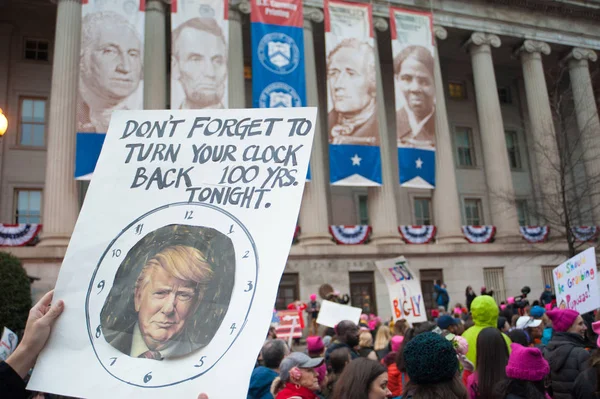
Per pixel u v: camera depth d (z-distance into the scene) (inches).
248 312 105.1
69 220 906.1
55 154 924.6
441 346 126.7
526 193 1451.8
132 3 958.4
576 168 1295.5
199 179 123.6
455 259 1129.4
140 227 120.3
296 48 1027.9
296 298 999.6
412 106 1103.0
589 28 1395.2
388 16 1179.9
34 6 1134.4
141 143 130.0
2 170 1090.7
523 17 1328.7
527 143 1482.5
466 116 1466.5
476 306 247.4
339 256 1040.2
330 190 1272.1
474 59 1284.4
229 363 101.2
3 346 279.3
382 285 1059.9
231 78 1053.8
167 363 105.0
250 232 113.8
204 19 982.4
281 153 122.1
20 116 1133.1
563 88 1491.1
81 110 896.9
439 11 1241.4
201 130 129.5
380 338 402.0
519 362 162.1
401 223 1312.7
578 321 232.8
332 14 1075.9
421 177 1087.6
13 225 927.0
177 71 950.4
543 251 1168.2
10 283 658.2
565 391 214.5
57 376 107.5
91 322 112.0
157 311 110.0
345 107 1039.0
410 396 130.4
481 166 1440.7
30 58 1163.9
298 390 186.1
